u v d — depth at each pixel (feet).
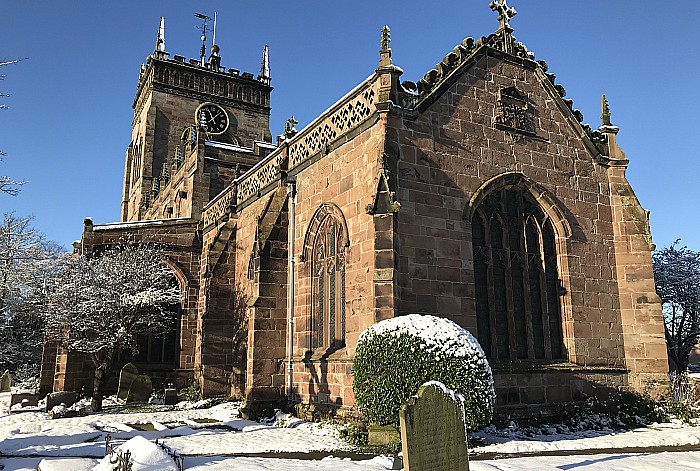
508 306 63.26
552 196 68.44
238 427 60.80
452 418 32.37
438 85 62.69
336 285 62.95
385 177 54.70
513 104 68.54
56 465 36.58
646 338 68.80
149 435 56.29
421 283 56.75
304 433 55.62
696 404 69.51
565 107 72.90
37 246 94.17
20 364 153.38
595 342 67.41
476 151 64.03
